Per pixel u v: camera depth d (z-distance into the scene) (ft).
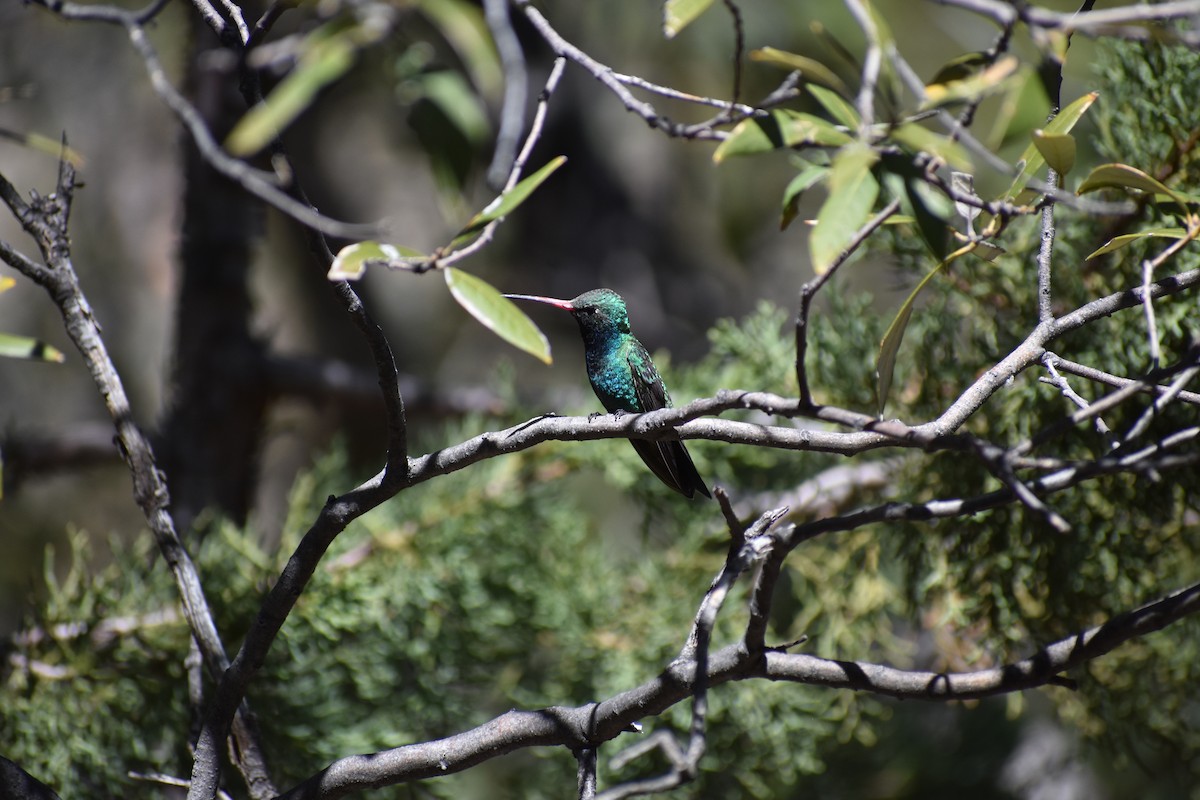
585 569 27.43
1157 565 22.21
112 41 44.50
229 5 14.01
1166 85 20.38
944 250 12.78
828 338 23.48
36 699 21.26
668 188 55.62
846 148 11.93
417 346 49.42
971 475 21.38
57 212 16.53
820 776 29.53
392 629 24.85
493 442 14.16
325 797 14.56
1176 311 19.60
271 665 22.35
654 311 54.85
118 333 43.73
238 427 28.22
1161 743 22.72
